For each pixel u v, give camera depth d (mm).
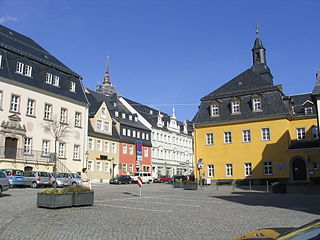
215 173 42188
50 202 14180
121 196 23156
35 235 8906
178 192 29641
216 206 17141
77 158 45125
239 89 44031
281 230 5727
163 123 75188
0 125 34656
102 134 54188
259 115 40562
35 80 39750
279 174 38438
